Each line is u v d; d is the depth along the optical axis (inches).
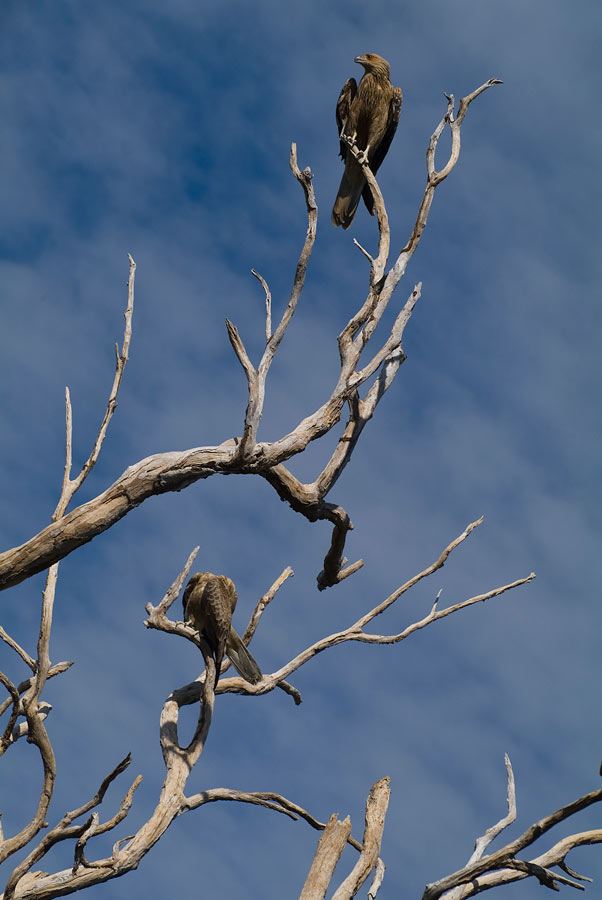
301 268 621.6
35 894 491.2
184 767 571.8
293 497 697.6
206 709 597.0
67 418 565.6
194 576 633.0
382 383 759.1
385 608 692.1
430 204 737.0
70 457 558.9
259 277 619.5
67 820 458.3
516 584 696.4
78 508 541.6
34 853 460.8
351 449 725.3
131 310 572.7
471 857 556.1
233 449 595.2
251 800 591.2
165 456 567.2
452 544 694.5
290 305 616.4
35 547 527.8
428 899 539.8
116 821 470.3
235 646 645.3
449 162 748.0
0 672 482.0
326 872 525.3
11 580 531.5
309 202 629.9
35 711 495.5
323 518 722.2
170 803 548.7
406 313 717.3
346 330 714.8
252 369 590.9
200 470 579.5
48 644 510.3
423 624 681.0
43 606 519.5
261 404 587.5
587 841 551.8
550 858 543.8
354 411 735.1
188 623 614.9
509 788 588.4
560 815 526.9
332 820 547.2
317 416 666.2
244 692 649.6
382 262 745.0
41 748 494.6
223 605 601.9
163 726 598.5
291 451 637.3
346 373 685.9
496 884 543.8
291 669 670.5
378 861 561.9
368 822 564.4
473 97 764.6
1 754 498.3
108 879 508.7
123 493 552.1
